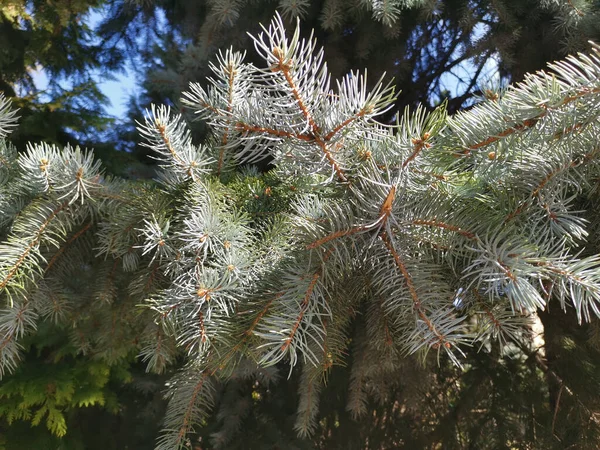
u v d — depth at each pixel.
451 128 0.40
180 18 1.50
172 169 0.55
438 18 1.07
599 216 0.47
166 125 0.53
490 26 1.03
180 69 1.26
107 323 0.76
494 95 0.41
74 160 0.54
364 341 0.68
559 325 0.90
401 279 0.42
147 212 0.55
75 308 0.70
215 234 0.47
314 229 0.41
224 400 1.31
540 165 0.41
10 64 1.62
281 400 1.33
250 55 1.13
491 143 0.37
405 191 0.40
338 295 0.50
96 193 0.56
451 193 0.44
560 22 0.92
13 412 1.28
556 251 0.38
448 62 1.20
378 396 1.00
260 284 0.47
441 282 0.43
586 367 0.91
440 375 1.19
